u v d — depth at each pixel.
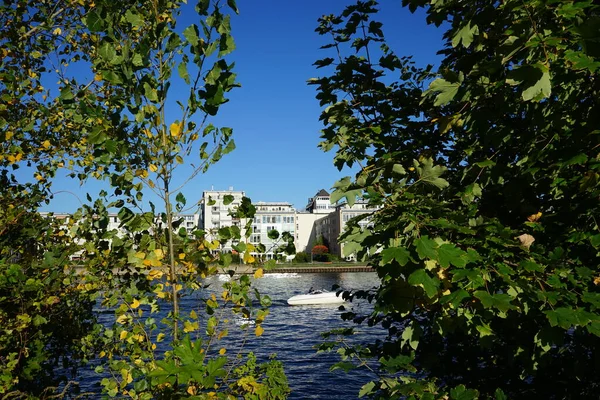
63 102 2.70
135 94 2.31
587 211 2.25
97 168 4.19
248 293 2.76
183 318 2.67
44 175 4.38
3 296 3.55
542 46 1.97
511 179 2.66
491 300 1.81
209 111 2.28
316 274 77.88
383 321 3.57
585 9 2.31
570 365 2.60
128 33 2.57
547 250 2.43
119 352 2.91
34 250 4.22
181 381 1.76
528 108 2.44
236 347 18.55
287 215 101.56
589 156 2.27
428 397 2.25
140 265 2.55
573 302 2.05
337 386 13.82
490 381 2.96
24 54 4.52
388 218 2.33
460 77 2.43
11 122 4.18
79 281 3.74
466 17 2.49
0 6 4.32
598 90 2.27
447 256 1.82
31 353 3.78
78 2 4.47
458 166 3.47
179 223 2.74
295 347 19.12
